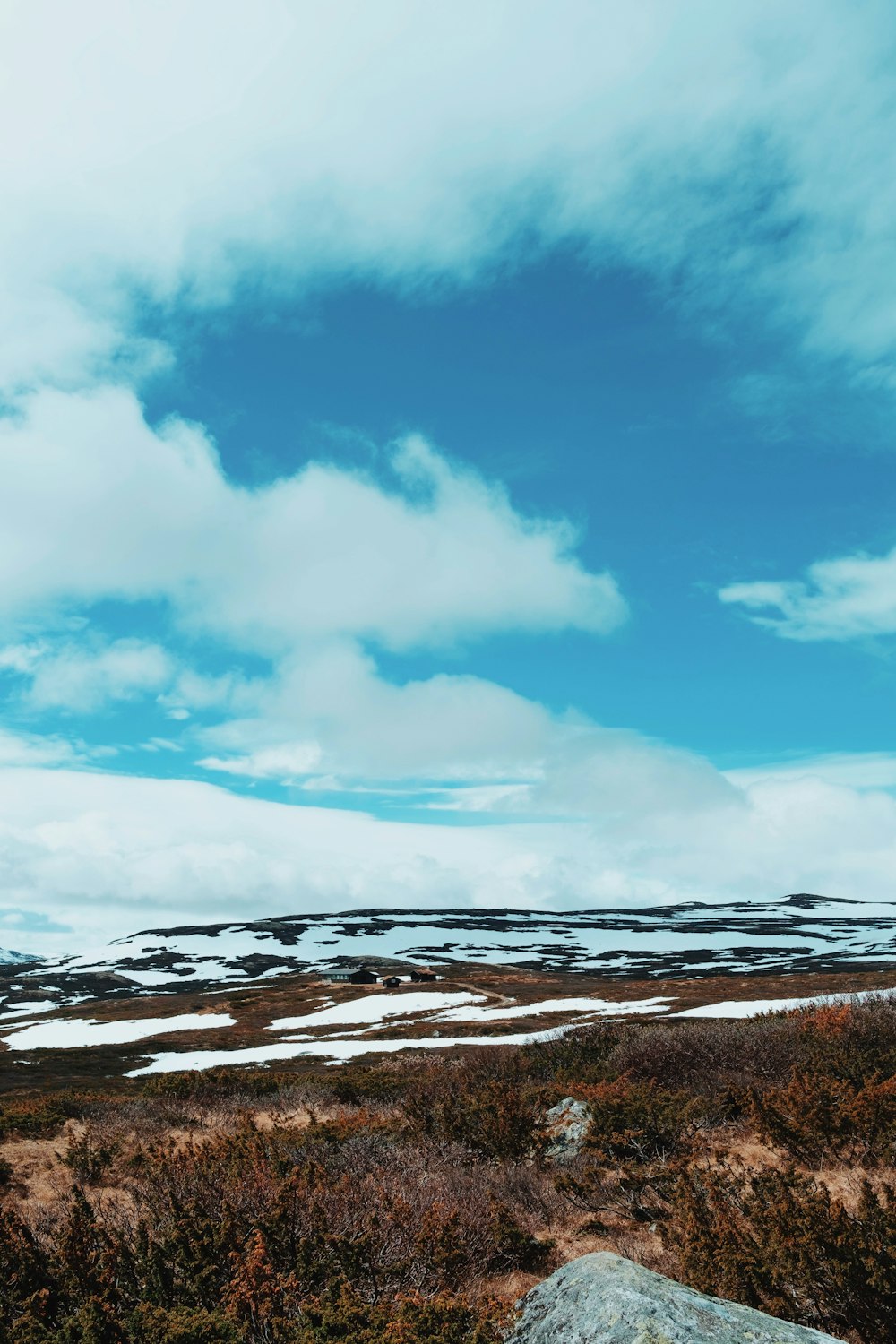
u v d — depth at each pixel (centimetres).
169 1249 625
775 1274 557
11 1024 8056
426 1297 593
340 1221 705
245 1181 802
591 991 7262
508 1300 536
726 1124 1147
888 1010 1719
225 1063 4378
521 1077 1923
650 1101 1152
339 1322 486
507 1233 715
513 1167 991
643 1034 1845
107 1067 4481
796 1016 1970
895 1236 548
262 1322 516
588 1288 412
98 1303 507
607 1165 1024
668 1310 376
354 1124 1288
